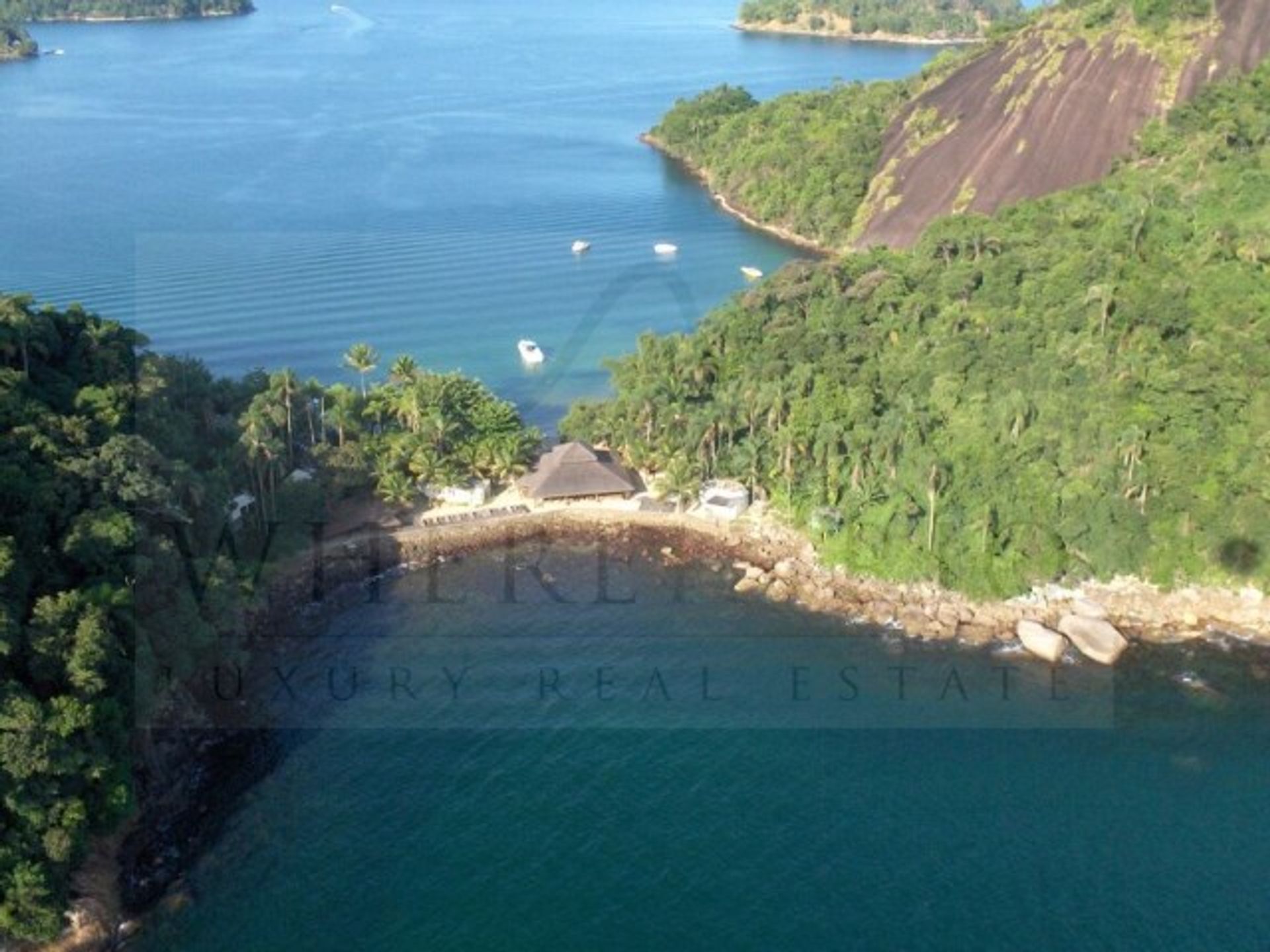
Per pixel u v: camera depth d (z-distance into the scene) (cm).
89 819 7925
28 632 8012
